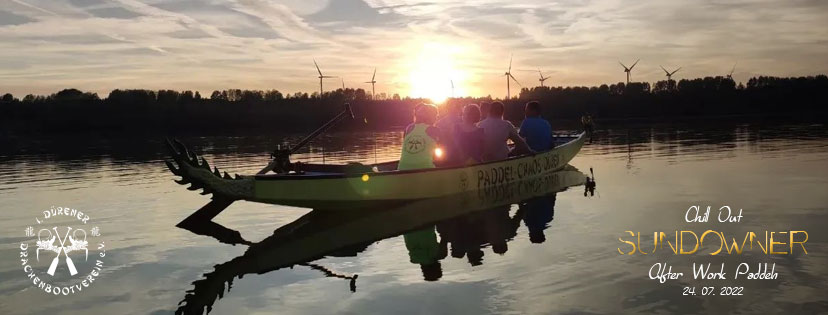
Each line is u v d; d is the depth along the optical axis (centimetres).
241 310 359
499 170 841
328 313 347
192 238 573
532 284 388
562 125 4350
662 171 990
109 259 494
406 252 491
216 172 648
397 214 674
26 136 4169
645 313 329
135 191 917
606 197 732
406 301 363
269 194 653
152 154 1811
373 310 349
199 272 448
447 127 798
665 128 2997
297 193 657
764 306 332
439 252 486
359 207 704
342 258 479
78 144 2723
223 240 563
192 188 640
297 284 409
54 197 868
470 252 480
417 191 723
